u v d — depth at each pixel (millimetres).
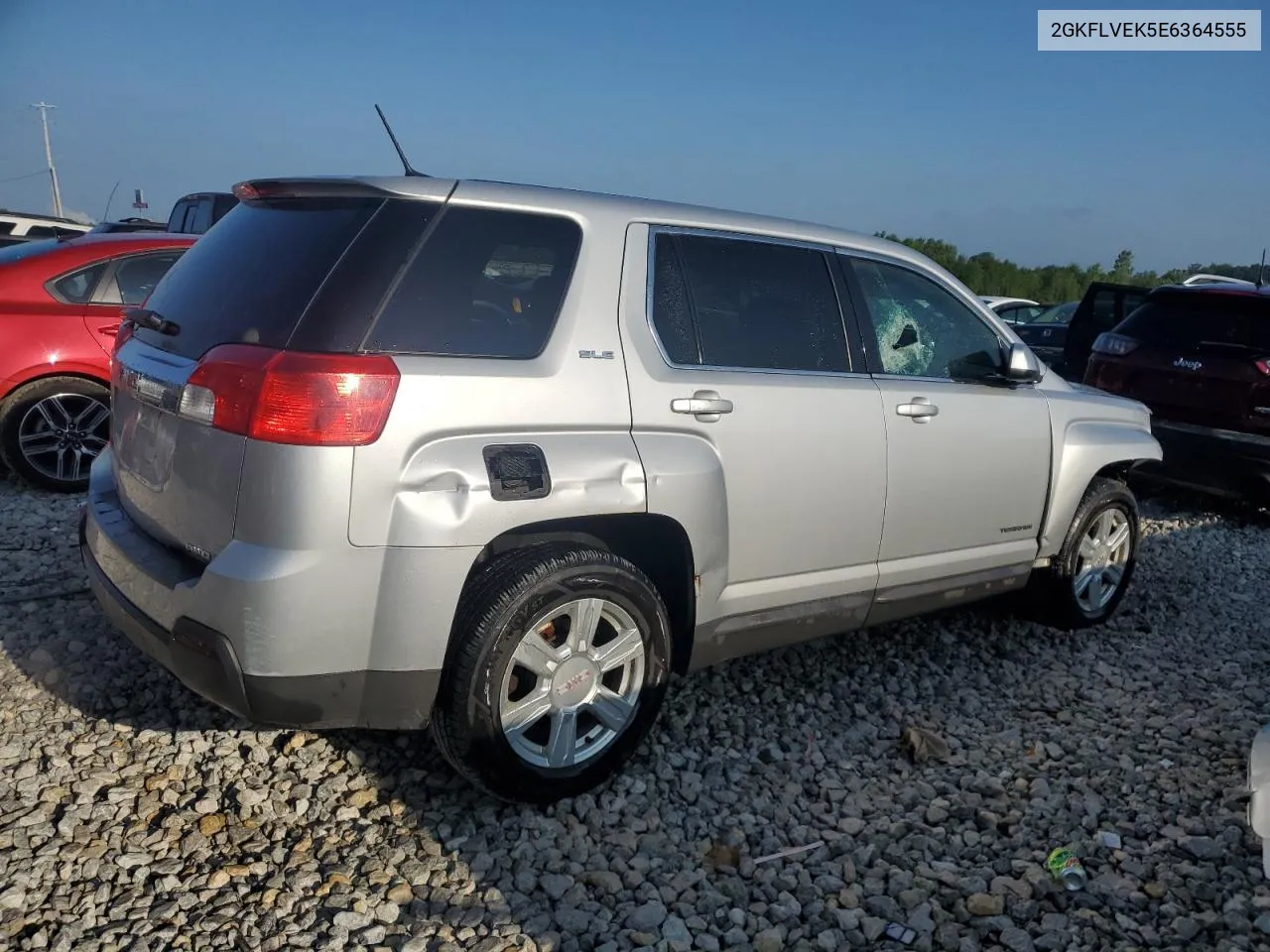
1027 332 14109
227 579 2852
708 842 3363
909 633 5219
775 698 4371
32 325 6406
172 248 6930
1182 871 3289
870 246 4391
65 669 4070
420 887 3031
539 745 3387
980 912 3062
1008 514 4777
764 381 3781
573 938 2852
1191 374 7734
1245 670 5023
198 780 3459
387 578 2936
